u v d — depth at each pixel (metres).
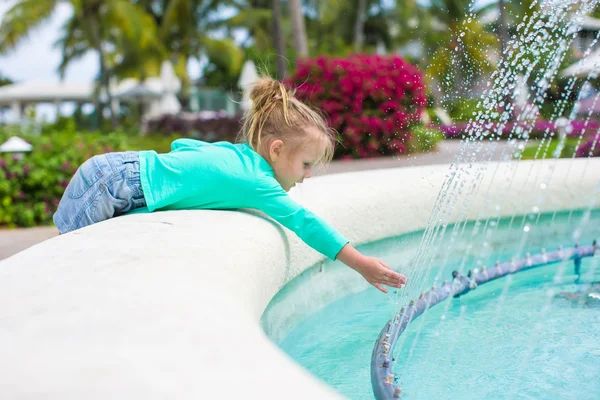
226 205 1.63
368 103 7.30
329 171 5.70
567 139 7.21
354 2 23.95
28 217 4.52
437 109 8.90
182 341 0.73
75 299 0.88
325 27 24.03
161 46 19.22
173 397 0.61
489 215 2.39
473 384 1.22
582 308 1.72
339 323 1.71
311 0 23.30
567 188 2.52
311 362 1.42
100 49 18.91
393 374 1.22
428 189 2.36
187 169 1.63
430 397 1.16
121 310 0.83
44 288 0.94
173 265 1.04
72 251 1.16
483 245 2.36
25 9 17.58
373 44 26.62
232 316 0.83
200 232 1.29
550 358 1.35
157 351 0.71
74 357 0.70
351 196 2.09
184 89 23.02
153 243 1.20
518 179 2.45
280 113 1.67
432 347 1.44
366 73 7.29
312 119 1.70
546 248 2.45
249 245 1.29
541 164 2.67
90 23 18.17
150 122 18.31
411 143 7.31
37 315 0.83
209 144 1.80
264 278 1.30
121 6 17.14
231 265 1.12
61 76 22.02
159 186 1.65
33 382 0.65
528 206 2.47
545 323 1.59
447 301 1.81
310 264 1.74
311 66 7.55
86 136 6.94
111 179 1.65
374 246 2.19
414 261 2.14
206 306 0.85
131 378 0.65
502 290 1.94
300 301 1.71
